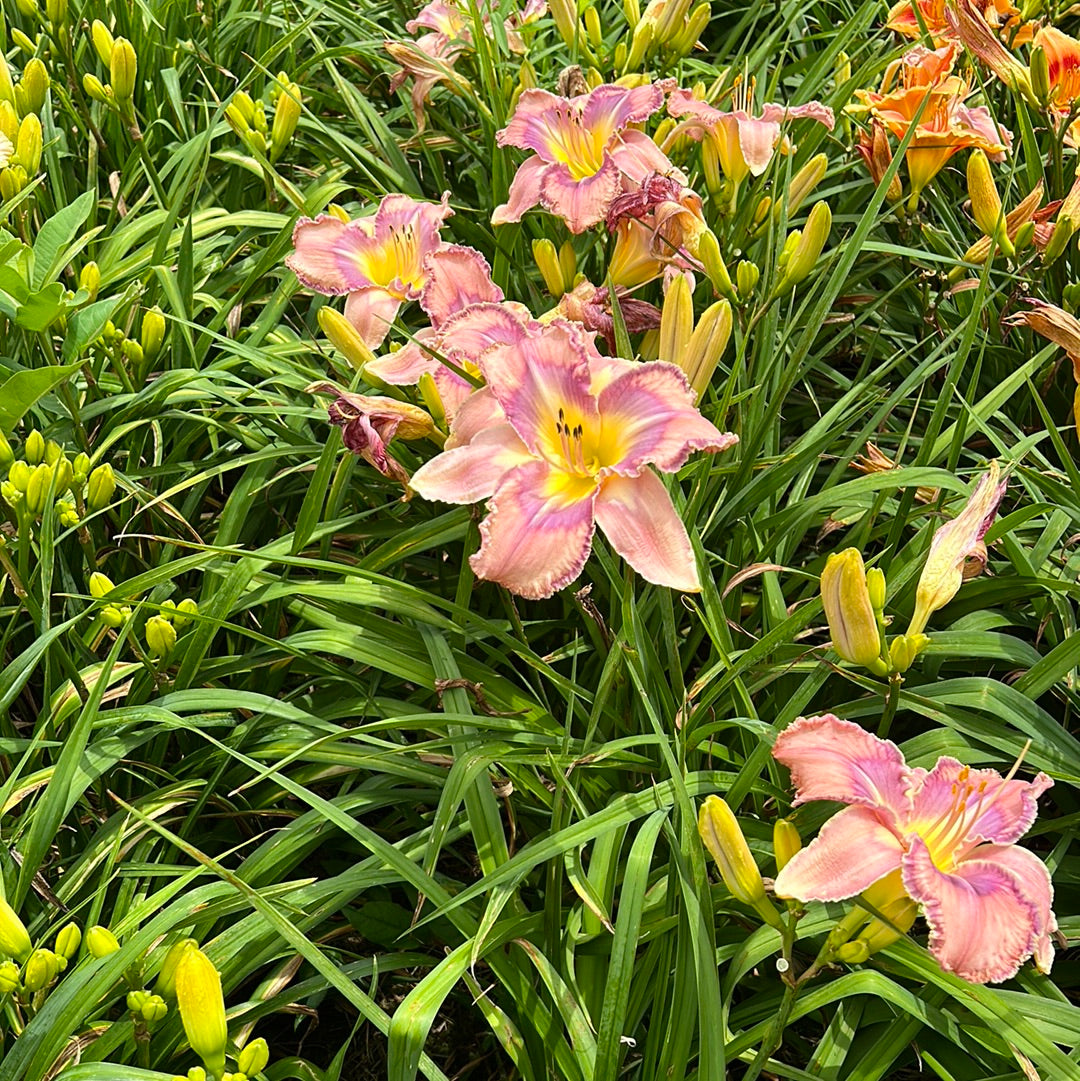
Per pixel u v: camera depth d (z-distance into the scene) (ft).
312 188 3.18
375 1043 2.20
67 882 2.03
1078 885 2.12
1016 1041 1.76
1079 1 3.63
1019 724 2.11
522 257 3.09
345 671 2.24
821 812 2.07
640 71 3.41
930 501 2.49
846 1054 1.92
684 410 1.89
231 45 3.58
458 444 2.00
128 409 2.49
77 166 3.33
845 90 3.15
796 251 2.35
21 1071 1.63
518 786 2.10
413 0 3.70
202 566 2.32
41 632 2.09
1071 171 3.12
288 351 2.77
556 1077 1.90
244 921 1.93
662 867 2.05
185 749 2.31
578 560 1.86
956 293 2.97
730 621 2.32
